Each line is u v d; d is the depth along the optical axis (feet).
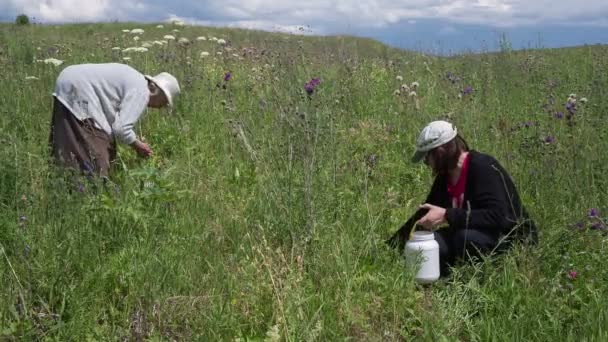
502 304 12.75
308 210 14.65
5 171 15.44
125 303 12.31
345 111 26.02
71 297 11.93
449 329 12.14
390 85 32.48
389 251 14.83
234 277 13.16
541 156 20.06
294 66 29.94
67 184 15.99
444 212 14.51
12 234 13.39
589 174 18.98
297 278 12.99
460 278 14.06
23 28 63.62
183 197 16.93
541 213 17.13
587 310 12.41
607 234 14.65
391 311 12.81
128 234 14.20
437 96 30.48
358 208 16.84
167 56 32.12
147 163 20.11
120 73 18.60
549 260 14.29
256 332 11.92
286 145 16.46
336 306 12.55
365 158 20.68
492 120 26.43
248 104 26.91
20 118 23.00
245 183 18.84
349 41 49.62
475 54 42.29
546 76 38.40
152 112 24.98
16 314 11.42
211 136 23.18
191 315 12.19
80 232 13.58
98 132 18.15
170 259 13.51
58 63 26.48
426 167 21.03
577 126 23.71
